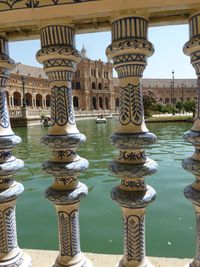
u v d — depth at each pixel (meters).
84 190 1.85
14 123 38.56
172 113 56.81
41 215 6.14
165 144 17.61
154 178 8.88
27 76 66.81
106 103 91.12
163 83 99.38
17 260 1.93
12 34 1.93
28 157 14.34
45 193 1.84
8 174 1.87
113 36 1.63
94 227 5.48
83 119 58.09
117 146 1.67
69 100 1.78
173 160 12.31
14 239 1.96
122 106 1.67
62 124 1.75
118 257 2.17
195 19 1.54
